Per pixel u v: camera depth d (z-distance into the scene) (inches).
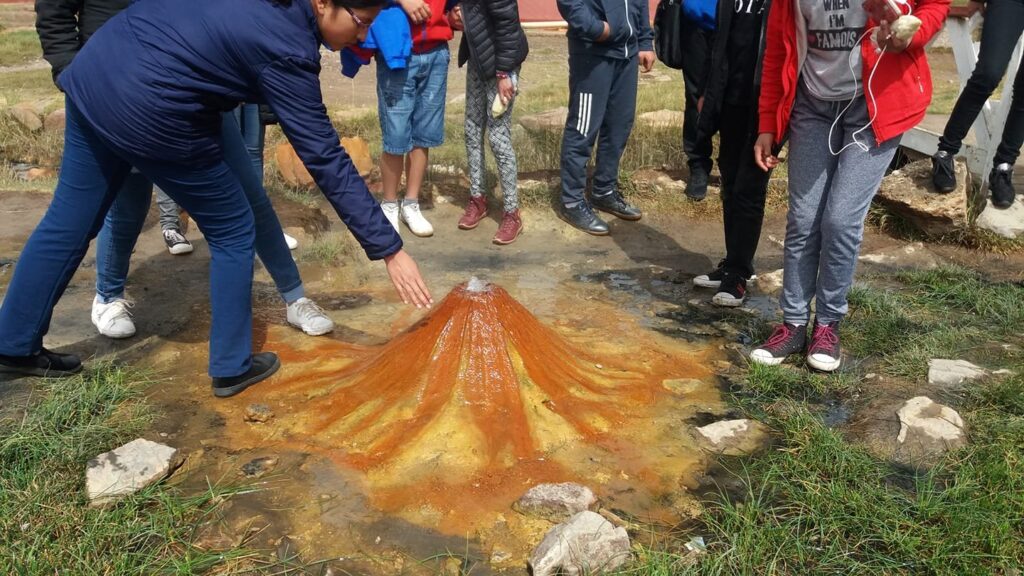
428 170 263.1
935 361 147.9
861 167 135.3
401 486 113.3
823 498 109.7
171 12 109.8
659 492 114.0
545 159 274.2
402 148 211.0
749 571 97.0
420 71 205.8
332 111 338.3
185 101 110.3
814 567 98.7
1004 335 161.5
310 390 136.8
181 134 112.7
